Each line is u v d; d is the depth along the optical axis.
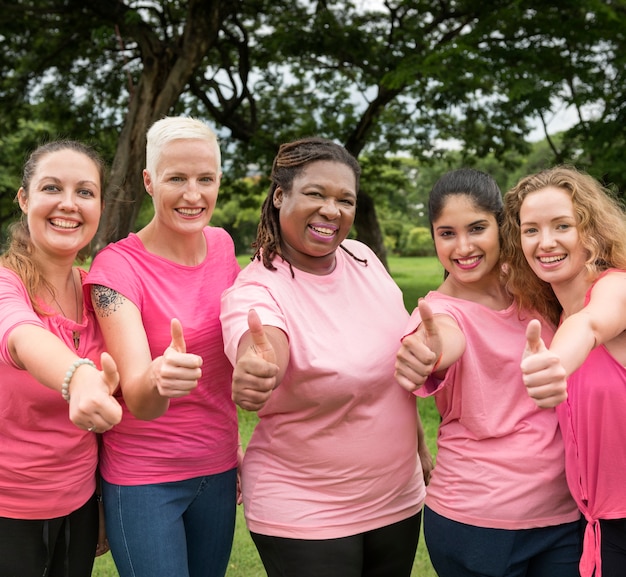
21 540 2.42
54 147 2.46
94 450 2.56
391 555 2.58
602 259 2.41
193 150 2.52
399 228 63.47
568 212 2.35
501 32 12.62
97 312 2.44
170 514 2.54
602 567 2.37
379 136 20.48
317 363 2.33
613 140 11.63
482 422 2.44
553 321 2.59
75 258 2.75
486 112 17.44
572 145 13.61
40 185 2.39
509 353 2.46
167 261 2.57
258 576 3.86
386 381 2.45
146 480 2.52
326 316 2.44
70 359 1.94
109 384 1.82
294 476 2.44
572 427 2.34
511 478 2.40
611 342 2.31
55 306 2.48
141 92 11.66
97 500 2.69
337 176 2.42
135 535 2.49
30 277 2.40
